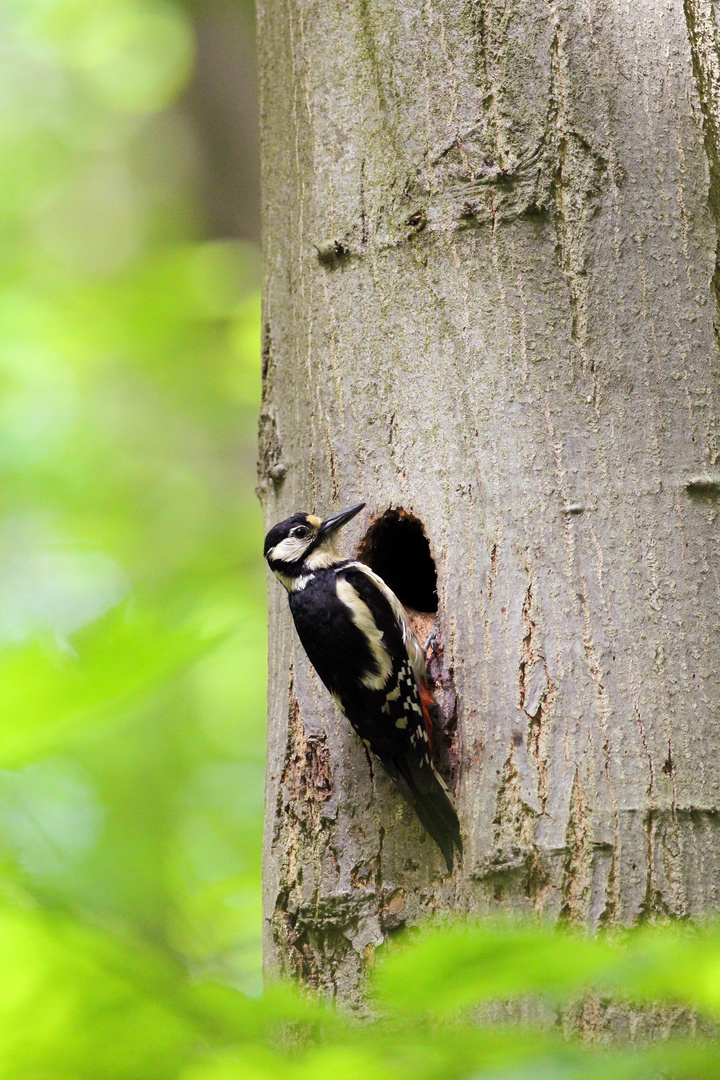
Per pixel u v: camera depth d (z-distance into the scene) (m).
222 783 18.47
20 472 19.67
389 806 8.34
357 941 8.16
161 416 22.20
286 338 9.61
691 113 8.71
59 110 24.30
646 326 8.32
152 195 27.30
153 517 21.78
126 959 4.30
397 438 8.74
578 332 8.33
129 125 26.77
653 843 7.43
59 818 13.62
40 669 4.06
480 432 8.41
